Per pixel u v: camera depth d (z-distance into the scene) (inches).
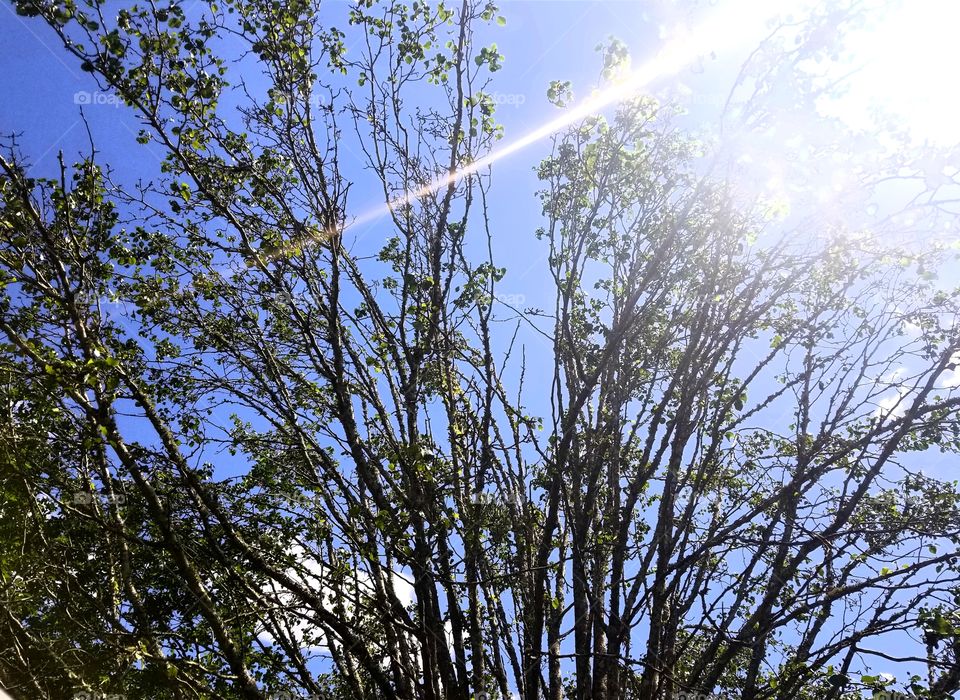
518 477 378.9
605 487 429.1
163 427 382.9
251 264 396.2
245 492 407.5
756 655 387.5
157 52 386.3
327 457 400.2
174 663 353.1
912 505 403.9
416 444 358.3
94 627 386.3
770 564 414.0
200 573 394.6
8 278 366.6
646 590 360.2
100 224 414.3
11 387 378.6
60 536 418.0
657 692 354.9
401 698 378.9
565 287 409.7
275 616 389.4
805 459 371.2
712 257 397.7
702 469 408.2
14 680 402.3
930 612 322.3
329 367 386.9
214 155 403.5
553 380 388.5
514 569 375.9
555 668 365.7
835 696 373.4
